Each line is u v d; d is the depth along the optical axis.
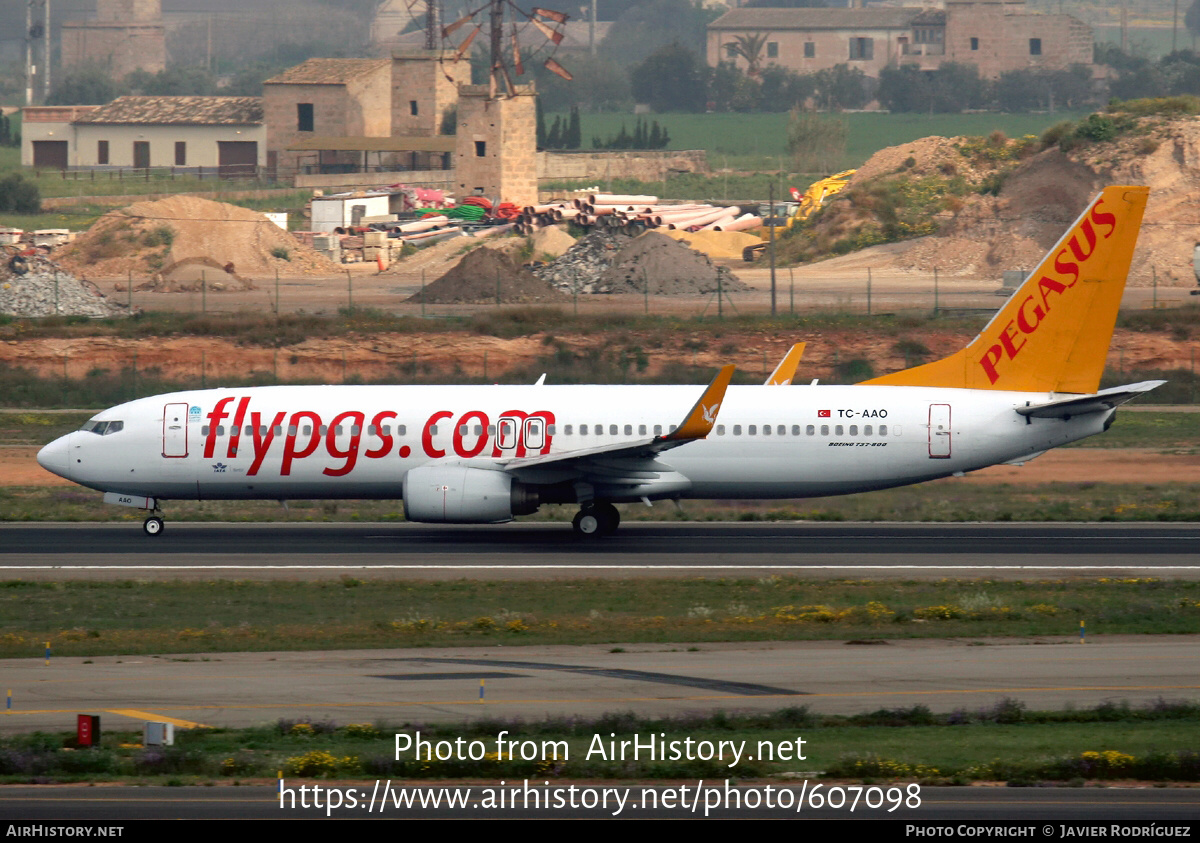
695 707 105.12
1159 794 83.69
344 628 139.12
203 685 112.00
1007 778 86.25
